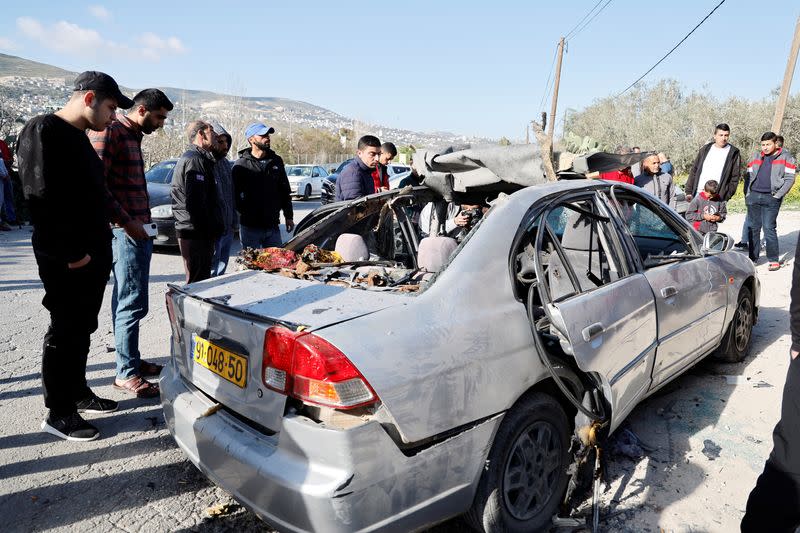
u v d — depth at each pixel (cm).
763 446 336
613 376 273
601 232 311
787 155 778
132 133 384
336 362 191
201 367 250
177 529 258
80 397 362
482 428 221
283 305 233
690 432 353
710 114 3136
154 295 674
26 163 291
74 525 259
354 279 274
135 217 384
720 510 276
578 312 251
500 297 243
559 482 263
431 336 213
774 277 763
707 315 376
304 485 188
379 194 371
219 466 221
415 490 202
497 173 314
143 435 344
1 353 469
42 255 308
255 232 574
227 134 473
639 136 3522
